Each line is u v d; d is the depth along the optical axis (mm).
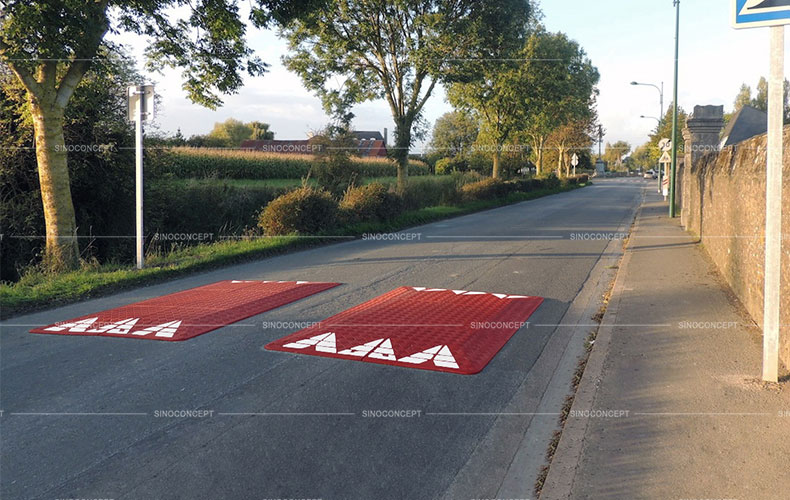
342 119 23312
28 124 13695
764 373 4926
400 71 25203
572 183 57531
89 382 5320
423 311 7949
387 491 3533
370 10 23547
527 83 35094
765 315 4898
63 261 11656
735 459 3625
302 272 11375
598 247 14633
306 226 16219
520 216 24953
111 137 16469
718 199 10516
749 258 7156
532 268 11555
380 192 20141
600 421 4281
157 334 6836
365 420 4512
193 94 14422
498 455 4008
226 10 13086
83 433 4293
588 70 46000
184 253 13008
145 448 4059
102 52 12195
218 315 7734
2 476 3699
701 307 7621
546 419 4602
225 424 4434
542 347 6453
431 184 30531
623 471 3562
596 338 6402
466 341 6547
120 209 17500
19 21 9688
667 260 11617
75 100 13227
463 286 9766
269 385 5219
